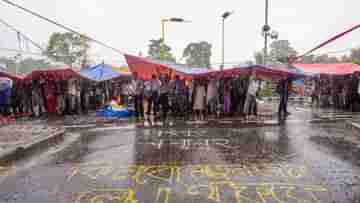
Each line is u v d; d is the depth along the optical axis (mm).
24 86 12758
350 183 4152
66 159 5598
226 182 4211
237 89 12484
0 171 4848
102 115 12594
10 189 4035
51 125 9820
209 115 12328
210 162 5277
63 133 8227
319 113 13273
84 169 4926
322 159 5449
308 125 9742
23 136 7332
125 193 3838
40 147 6605
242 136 7812
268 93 22484
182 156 5727
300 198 3629
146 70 13305
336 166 4992
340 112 13625
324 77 17406
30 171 4844
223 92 12445
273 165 5062
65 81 12977
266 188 3967
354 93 14109
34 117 12062
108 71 16703
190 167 4977
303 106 17438
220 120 10914
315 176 4465
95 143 7082
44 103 12984
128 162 5336
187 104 12398
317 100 17672
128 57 11875
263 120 10938
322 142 7008
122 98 14250
